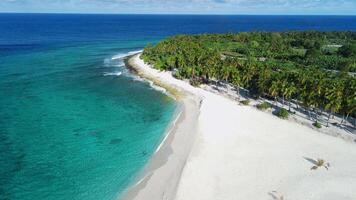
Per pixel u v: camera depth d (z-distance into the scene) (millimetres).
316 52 143125
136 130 66688
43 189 46375
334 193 46281
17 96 88562
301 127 68938
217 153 56688
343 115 70625
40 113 76000
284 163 53906
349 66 124375
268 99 86688
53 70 122875
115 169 51688
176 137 62656
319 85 71812
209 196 45000
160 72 115938
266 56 150625
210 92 92438
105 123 70500
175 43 153000
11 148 58031
